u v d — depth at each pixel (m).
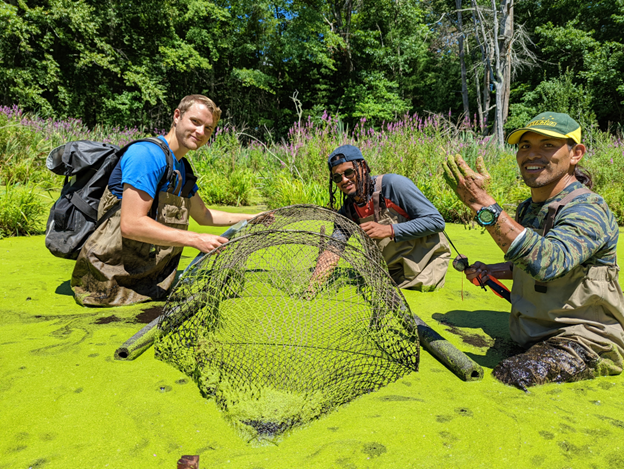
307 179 7.16
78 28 17.00
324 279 2.73
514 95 27.06
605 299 1.87
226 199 8.02
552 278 1.72
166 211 2.64
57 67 17.34
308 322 2.36
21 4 15.89
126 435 1.47
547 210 1.91
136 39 20.31
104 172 2.70
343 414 1.62
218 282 2.42
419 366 2.04
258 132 22.86
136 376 1.88
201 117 2.68
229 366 1.88
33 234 4.88
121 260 2.74
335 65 25.89
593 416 1.61
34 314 2.57
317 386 1.77
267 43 22.44
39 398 1.69
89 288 2.79
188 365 1.94
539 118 1.87
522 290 2.10
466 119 8.70
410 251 3.19
